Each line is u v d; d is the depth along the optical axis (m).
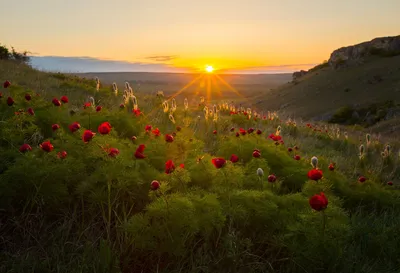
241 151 5.36
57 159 3.17
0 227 2.72
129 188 3.19
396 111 62.50
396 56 105.25
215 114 8.85
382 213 4.36
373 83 91.25
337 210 3.12
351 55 116.06
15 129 3.95
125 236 2.69
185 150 4.55
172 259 2.70
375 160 8.43
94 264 2.34
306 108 90.19
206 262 2.61
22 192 2.92
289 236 2.85
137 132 5.60
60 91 11.14
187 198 2.79
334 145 11.09
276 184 4.04
